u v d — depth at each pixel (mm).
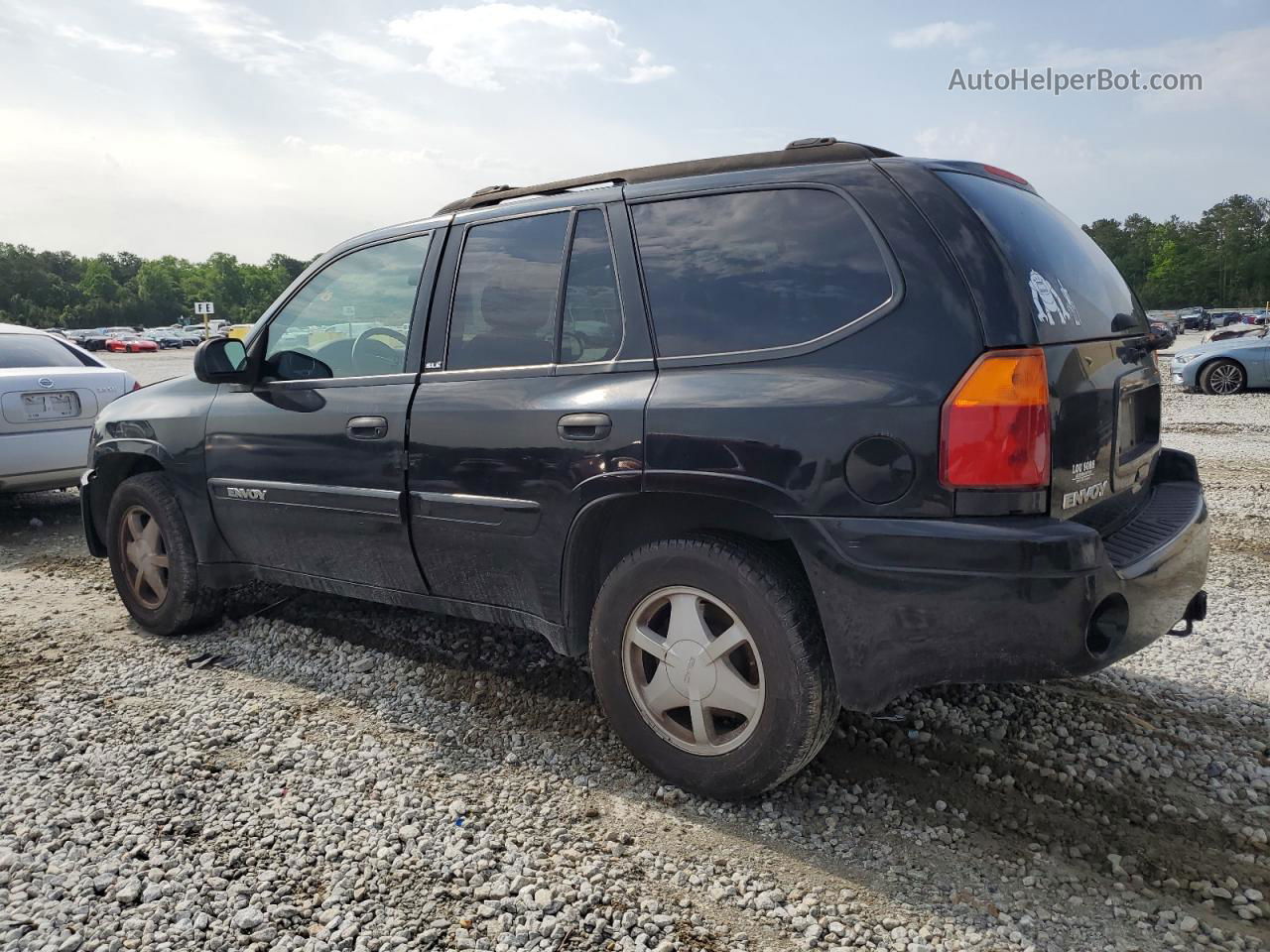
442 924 2297
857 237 2613
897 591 2441
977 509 2371
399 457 3457
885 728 3279
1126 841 2609
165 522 4320
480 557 3295
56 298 142000
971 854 2557
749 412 2621
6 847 2658
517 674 3830
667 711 2914
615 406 2875
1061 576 2293
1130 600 2482
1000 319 2379
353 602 4816
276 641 4332
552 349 3156
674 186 3000
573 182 3328
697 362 2799
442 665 3955
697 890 2424
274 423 3896
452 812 2812
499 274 3352
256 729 3404
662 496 2863
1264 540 5848
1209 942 2188
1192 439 10094
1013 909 2318
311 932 2275
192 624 4445
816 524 2527
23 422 6887
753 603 2641
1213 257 139500
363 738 3318
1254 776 2936
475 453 3229
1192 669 3816
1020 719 3352
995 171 3023
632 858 2566
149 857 2600
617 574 2926
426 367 3488
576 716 3447
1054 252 2822
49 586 5516
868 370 2496
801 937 2234
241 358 4113
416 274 3615
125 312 144000
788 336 2662
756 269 2764
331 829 2727
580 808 2828
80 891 2449
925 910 2320
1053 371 2416
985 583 2344
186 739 3336
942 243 2482
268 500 3949
